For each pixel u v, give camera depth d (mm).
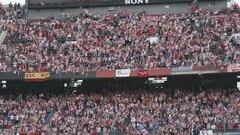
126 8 156375
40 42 143125
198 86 132125
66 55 137125
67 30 147375
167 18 147875
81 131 122625
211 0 153125
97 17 152625
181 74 128375
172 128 120062
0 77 132625
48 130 123938
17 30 148625
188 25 143375
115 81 133625
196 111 123688
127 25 147125
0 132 124812
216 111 122875
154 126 121250
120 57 134375
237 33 136500
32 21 154500
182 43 136250
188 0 153500
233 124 119250
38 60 135750
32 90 137125
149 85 133375
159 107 126250
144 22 147625
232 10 148000
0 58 137125
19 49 140375
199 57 130125
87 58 135375
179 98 129000
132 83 134250
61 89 136125
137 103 128500
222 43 134125
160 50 134625
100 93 134000
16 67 134250
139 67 130750
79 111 128000
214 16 145625
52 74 132250
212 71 127062
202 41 135875
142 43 138750
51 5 158375
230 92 129125
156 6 155625
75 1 158250
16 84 135500
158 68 129500
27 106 131500
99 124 123625
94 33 145375
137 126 121938
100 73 131125
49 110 129500
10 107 131250
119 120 123938
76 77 131375
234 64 126062
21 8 161000
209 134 118688
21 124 126250
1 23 152500
